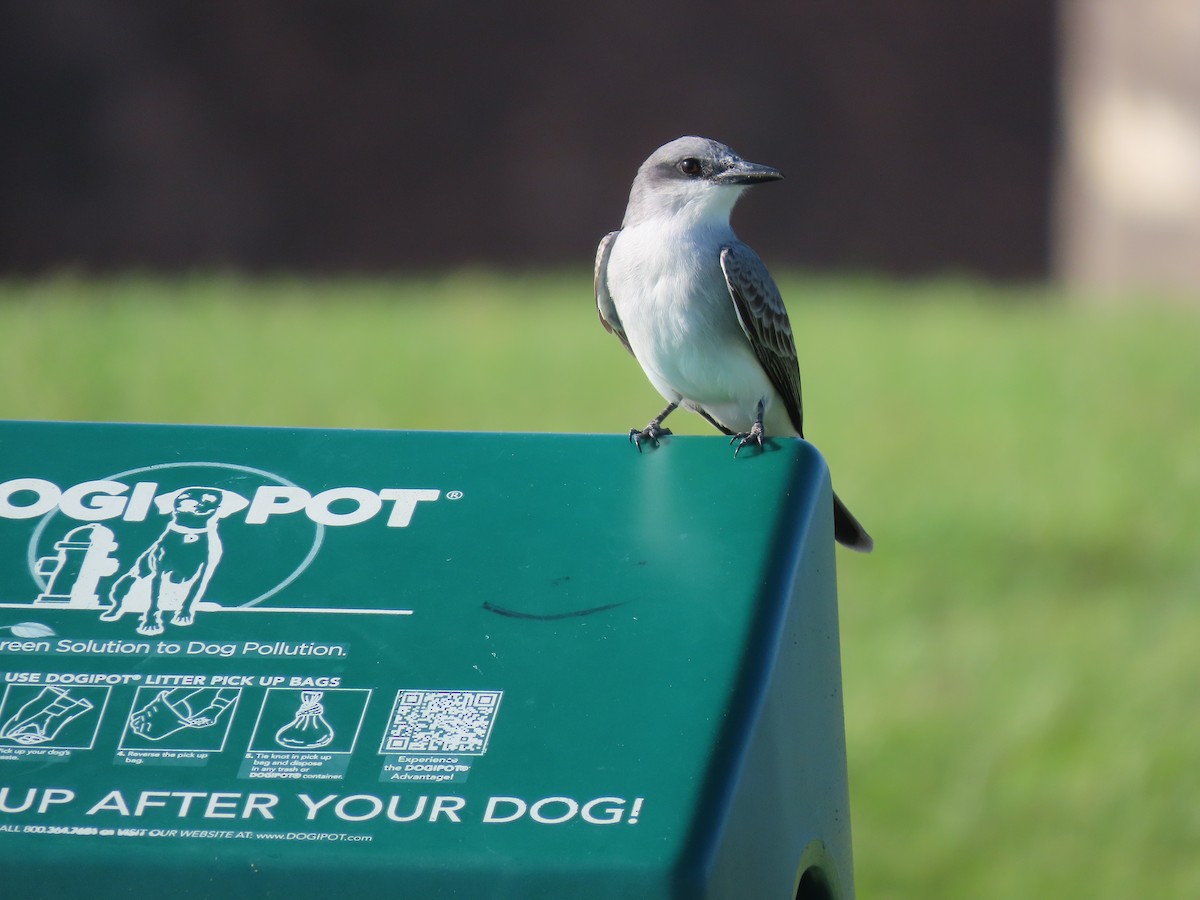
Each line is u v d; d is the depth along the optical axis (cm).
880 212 3544
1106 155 3228
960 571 1277
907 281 3319
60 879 343
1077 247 3381
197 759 359
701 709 363
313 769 355
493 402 1716
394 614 388
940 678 1074
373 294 2595
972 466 1547
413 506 420
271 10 3288
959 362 1980
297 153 3344
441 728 362
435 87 3394
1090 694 1039
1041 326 2248
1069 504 1421
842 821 469
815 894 455
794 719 392
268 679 374
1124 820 900
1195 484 1479
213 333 1973
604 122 3450
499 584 396
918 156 3531
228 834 345
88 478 428
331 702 369
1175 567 1288
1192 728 995
